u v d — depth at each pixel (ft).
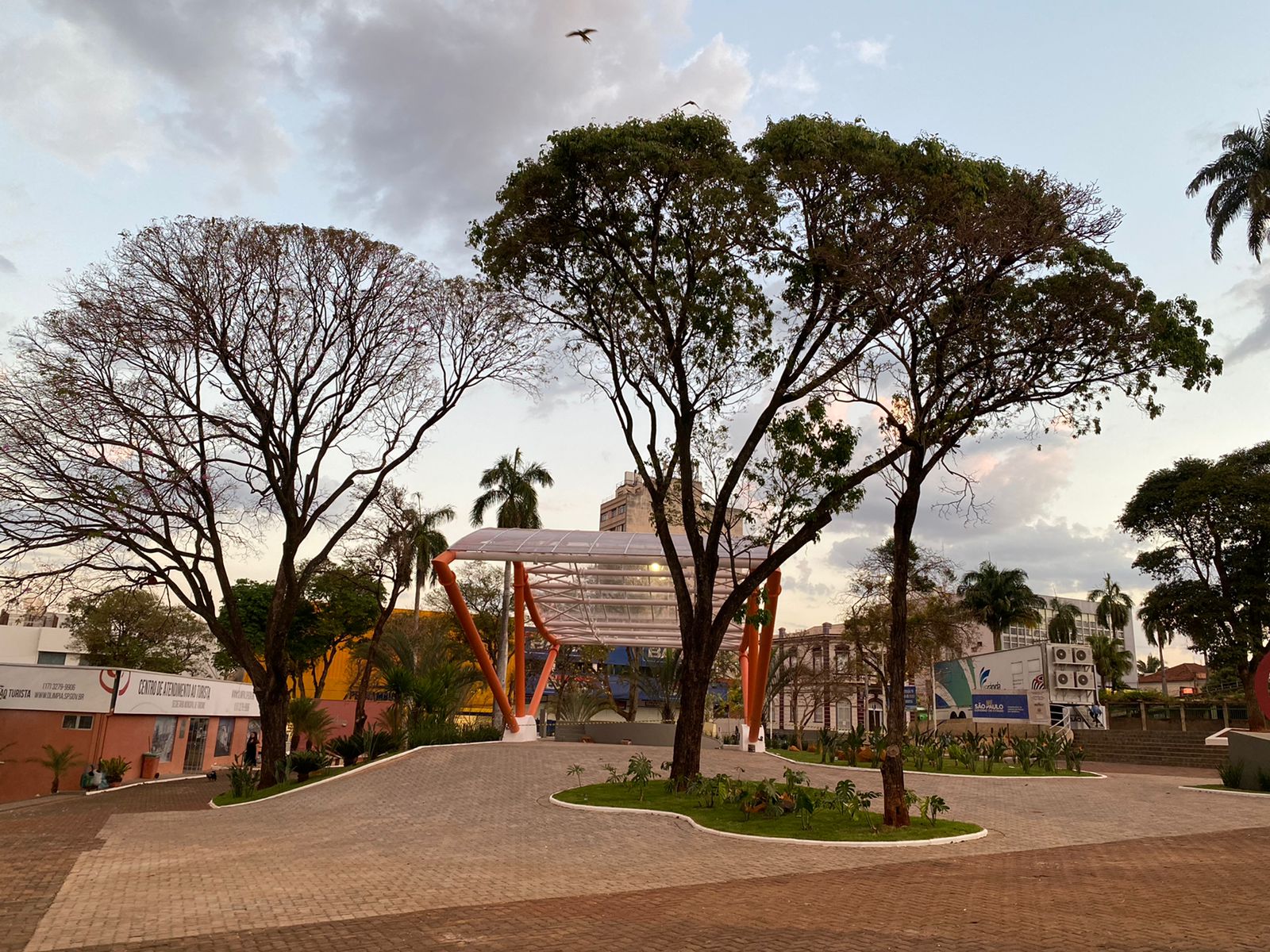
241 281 74.18
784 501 57.67
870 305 52.80
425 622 185.88
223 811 63.16
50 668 106.73
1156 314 48.26
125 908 28.86
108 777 101.40
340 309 79.05
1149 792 70.28
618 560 91.15
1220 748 112.88
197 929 25.95
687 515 61.26
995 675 163.63
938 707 187.52
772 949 23.24
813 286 56.44
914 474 49.01
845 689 200.13
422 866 38.40
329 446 81.82
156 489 72.90
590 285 60.54
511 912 28.58
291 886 33.14
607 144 53.26
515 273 60.80
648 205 56.65
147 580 75.05
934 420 49.14
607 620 128.77
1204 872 35.47
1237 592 133.08
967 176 49.98
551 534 98.99
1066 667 143.43
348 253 77.77
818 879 34.71
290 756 81.25
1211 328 50.93
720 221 55.11
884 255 49.52
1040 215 47.32
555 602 118.93
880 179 51.31
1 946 23.81
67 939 24.64
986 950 22.80
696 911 28.50
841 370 55.26
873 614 153.99
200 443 75.61
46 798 87.71
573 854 41.42
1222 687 196.54
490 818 53.93
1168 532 144.97
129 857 40.06
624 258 59.93
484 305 81.20
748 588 59.16
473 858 40.57
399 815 56.75
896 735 47.60
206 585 77.36
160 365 73.26
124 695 109.40
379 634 118.42
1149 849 42.65
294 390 78.89
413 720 105.70
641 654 207.10
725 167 52.95
